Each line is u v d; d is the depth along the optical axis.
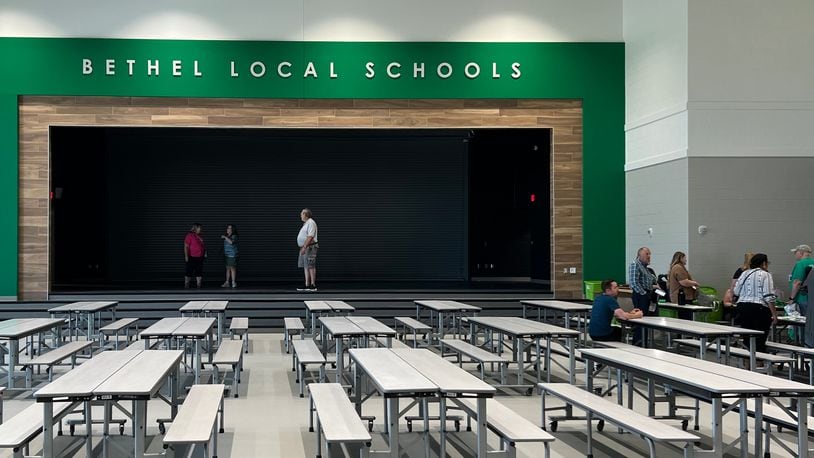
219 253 18.53
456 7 15.38
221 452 6.23
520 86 15.39
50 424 4.90
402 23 15.32
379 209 18.69
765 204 12.87
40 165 14.88
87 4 14.93
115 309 13.45
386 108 15.39
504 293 15.29
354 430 5.20
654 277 11.16
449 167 18.70
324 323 9.72
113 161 18.34
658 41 13.95
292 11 15.20
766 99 12.91
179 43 15.02
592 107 15.45
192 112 15.12
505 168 20.95
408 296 15.23
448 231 18.70
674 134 13.30
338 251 18.67
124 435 6.86
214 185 18.55
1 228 14.77
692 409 7.42
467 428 7.06
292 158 18.69
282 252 18.67
